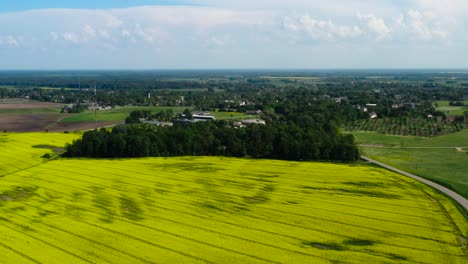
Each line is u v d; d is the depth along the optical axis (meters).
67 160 145.88
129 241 72.81
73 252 67.75
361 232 78.94
